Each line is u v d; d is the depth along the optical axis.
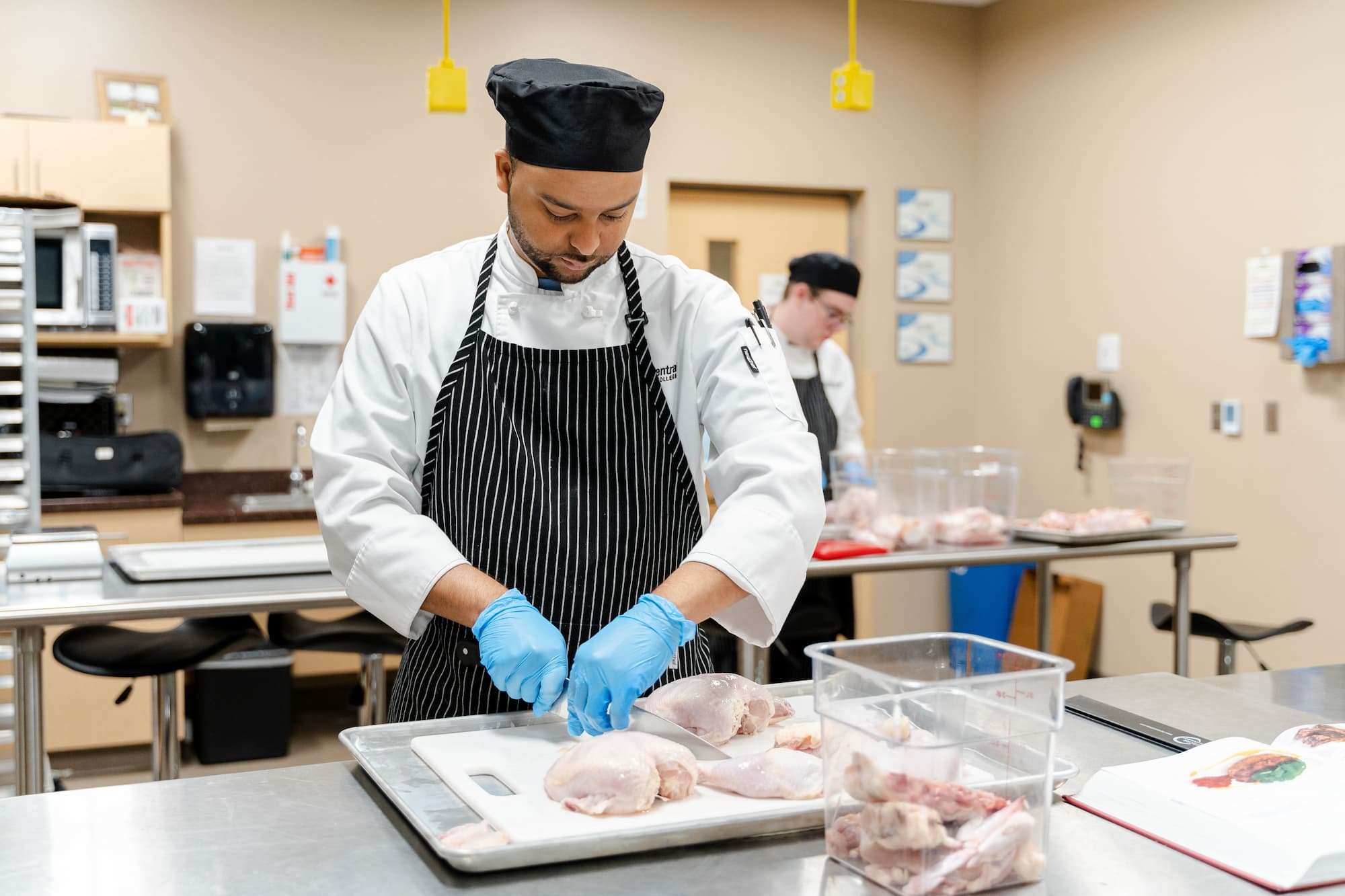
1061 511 4.86
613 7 4.70
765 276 5.09
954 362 5.30
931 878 0.85
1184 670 3.11
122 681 3.76
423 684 1.48
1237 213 3.98
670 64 4.79
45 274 3.85
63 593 2.12
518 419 1.44
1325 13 3.64
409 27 4.46
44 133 3.84
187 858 0.95
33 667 2.08
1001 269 5.17
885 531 2.97
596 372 1.46
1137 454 4.46
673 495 1.50
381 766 1.14
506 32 4.57
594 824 0.96
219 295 4.28
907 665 0.97
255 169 4.31
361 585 1.37
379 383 1.44
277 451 4.39
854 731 0.88
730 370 1.46
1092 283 4.64
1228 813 0.96
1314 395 3.72
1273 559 3.89
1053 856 0.95
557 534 1.42
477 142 4.57
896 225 5.16
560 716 1.30
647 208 4.78
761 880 0.90
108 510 3.72
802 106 4.98
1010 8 5.05
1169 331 4.29
